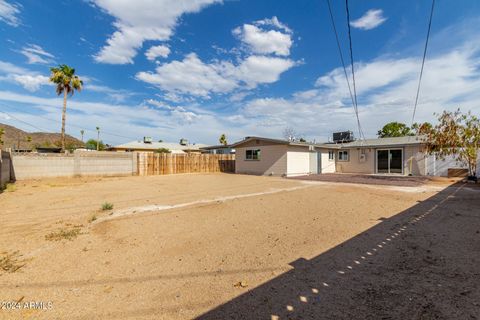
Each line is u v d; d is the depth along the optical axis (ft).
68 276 10.46
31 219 19.51
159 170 65.92
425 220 18.58
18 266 11.35
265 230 16.74
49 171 49.93
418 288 9.18
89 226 17.61
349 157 73.05
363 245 13.76
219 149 122.52
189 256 12.55
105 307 8.26
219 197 29.63
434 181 45.42
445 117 44.62
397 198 27.91
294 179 52.31
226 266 11.39
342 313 7.79
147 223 18.37
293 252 12.94
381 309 7.96
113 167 58.39
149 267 11.33
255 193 32.76
